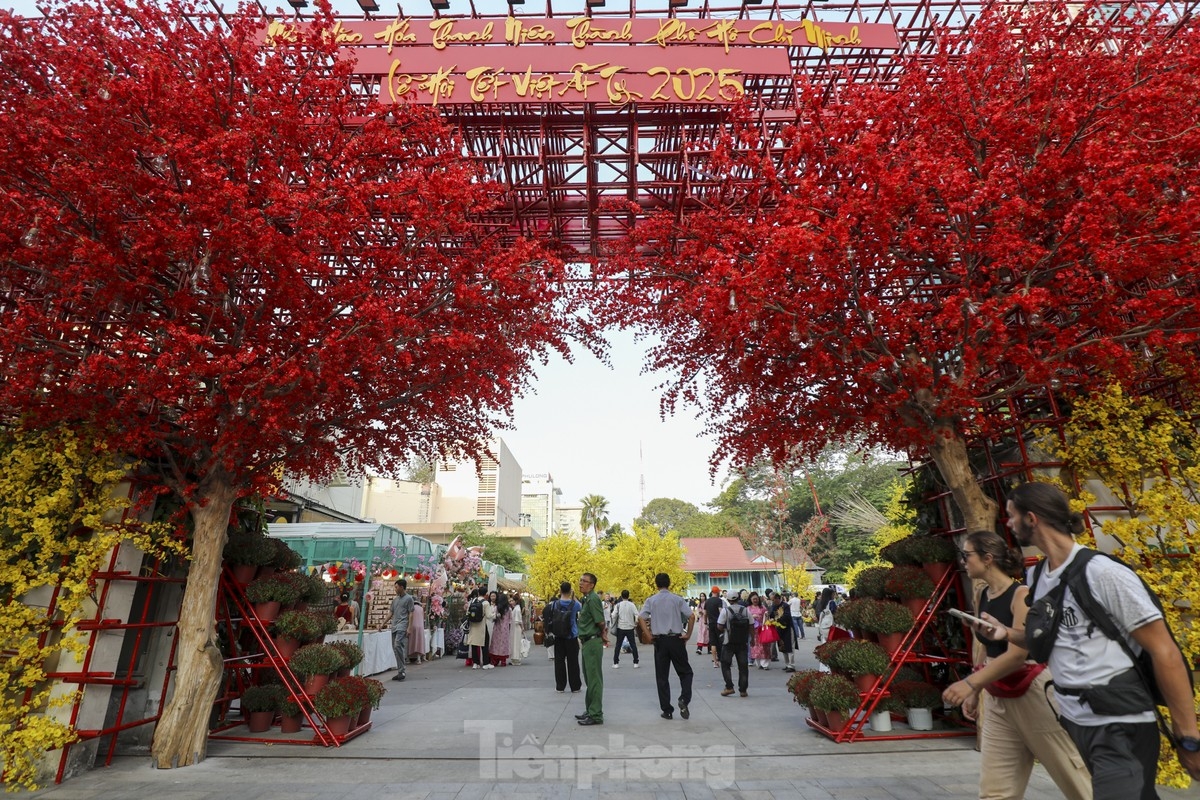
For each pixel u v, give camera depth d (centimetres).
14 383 502
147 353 564
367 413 700
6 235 501
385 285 663
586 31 893
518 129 922
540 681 1173
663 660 780
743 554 4462
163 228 502
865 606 719
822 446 830
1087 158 492
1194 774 208
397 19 902
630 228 878
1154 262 490
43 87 556
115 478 590
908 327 580
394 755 594
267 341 592
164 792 491
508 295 684
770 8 916
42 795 489
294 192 574
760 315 598
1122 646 229
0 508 559
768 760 568
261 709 704
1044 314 596
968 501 632
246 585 738
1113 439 573
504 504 6500
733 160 719
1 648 536
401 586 1245
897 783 493
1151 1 712
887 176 519
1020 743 301
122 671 678
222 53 601
